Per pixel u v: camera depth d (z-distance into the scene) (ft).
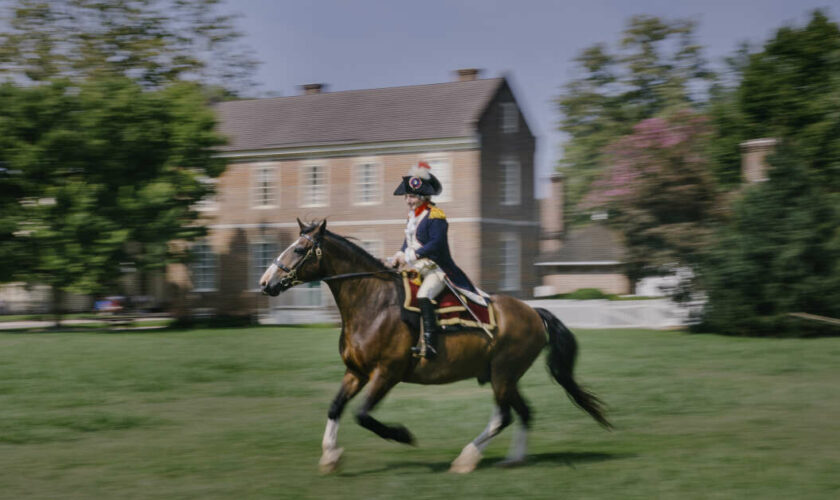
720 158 101.76
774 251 73.05
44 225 91.45
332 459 25.23
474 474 25.13
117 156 93.40
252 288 127.13
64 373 51.26
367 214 119.55
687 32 150.10
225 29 146.20
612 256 141.28
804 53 98.27
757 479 23.63
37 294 140.67
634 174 84.64
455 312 26.45
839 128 94.22
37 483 24.41
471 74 125.80
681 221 85.30
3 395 43.73
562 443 31.30
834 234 73.82
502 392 27.25
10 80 93.81
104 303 130.52
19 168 90.68
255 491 23.04
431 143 114.93
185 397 43.55
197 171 100.63
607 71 157.17
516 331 27.58
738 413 37.04
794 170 75.31
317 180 123.24
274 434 33.32
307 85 140.97
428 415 37.29
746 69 102.58
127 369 53.11
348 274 25.94
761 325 74.49
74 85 95.20
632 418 36.35
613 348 63.16
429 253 25.96
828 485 22.89
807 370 50.96
